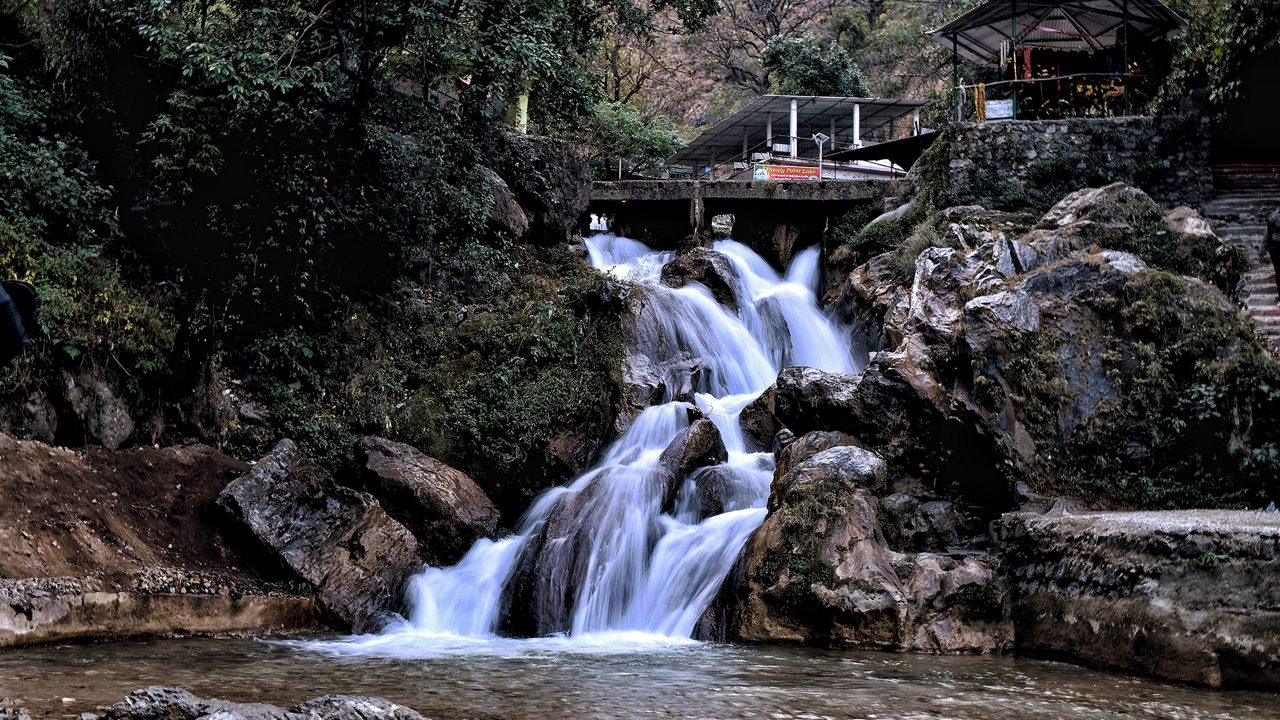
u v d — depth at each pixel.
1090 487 11.64
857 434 12.53
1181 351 11.98
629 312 16.02
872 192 20.97
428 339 15.65
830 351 18.11
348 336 15.08
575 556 11.17
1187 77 20.14
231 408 13.62
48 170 12.60
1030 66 22.45
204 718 4.97
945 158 19.14
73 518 9.93
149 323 12.55
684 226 22.69
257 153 14.08
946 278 13.46
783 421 13.54
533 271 18.25
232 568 10.78
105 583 9.27
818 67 38.50
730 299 18.00
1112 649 8.52
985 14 21.77
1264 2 17.53
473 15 15.20
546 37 16.80
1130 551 8.73
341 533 11.24
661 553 11.48
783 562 10.09
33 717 5.85
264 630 10.12
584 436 14.56
